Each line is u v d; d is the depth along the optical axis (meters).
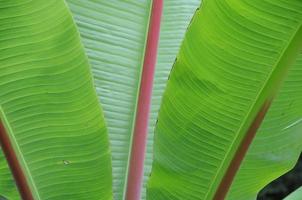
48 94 1.31
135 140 1.56
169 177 1.37
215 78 1.25
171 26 1.72
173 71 1.27
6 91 1.29
